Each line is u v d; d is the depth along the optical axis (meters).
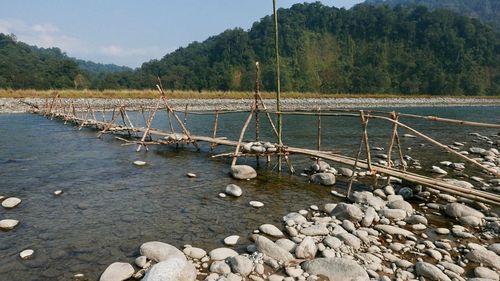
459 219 8.41
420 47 152.88
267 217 8.74
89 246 6.95
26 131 24.44
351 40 163.38
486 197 8.83
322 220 8.27
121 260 6.40
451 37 146.50
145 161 15.29
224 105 54.84
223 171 13.63
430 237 7.59
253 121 36.25
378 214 8.78
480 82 129.62
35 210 8.88
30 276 5.80
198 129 28.23
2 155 15.76
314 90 129.75
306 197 10.42
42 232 7.56
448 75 128.88
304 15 176.25
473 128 30.86
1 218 8.26
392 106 71.19
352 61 154.12
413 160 15.95
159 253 6.27
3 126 27.02
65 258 6.44
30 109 41.09
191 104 53.06
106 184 11.44
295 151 13.41
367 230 7.72
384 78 126.62
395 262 6.36
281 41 156.88
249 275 5.84
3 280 5.65
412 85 123.75
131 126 23.20
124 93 59.88
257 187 11.48
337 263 5.89
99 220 8.31
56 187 10.92
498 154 17.25
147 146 19.33
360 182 12.09
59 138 21.55
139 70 150.00
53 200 9.69
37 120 32.28
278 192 10.91
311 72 145.50
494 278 5.79
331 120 38.31
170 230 7.82
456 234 7.59
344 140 22.53
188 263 5.61
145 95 59.53
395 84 133.75
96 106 45.41
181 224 8.19
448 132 27.52
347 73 142.38
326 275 5.79
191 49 180.75
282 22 166.88
